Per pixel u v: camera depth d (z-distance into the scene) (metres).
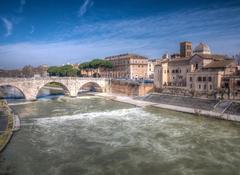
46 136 45.22
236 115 56.53
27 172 29.97
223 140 41.56
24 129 50.16
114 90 126.25
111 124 55.25
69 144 40.66
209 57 83.19
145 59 159.25
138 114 67.88
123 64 160.25
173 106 77.06
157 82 101.06
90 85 157.00
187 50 110.88
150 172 29.89
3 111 64.44
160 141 41.88
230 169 30.30
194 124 53.72
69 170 30.59
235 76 64.94
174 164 32.12
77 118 62.44
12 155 35.38
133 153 36.34
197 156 34.75
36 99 101.44
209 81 72.94
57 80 108.62
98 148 38.66
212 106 65.25
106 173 29.73
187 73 82.62
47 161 33.38
